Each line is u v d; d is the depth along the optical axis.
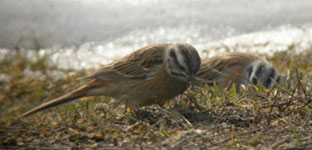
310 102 9.18
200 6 22.47
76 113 10.21
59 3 22.92
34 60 18.16
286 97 9.70
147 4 22.69
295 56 15.20
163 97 10.09
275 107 9.32
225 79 12.73
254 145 7.63
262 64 12.25
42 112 11.70
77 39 20.30
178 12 21.81
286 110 9.18
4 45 20.06
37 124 9.41
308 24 19.89
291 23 20.17
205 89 10.85
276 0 22.67
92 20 21.59
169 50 9.92
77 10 22.25
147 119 9.39
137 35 20.17
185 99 10.14
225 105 9.33
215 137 8.05
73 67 17.50
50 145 8.32
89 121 9.45
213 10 21.89
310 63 14.43
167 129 8.67
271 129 8.31
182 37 19.62
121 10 22.31
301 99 9.43
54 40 20.22
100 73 10.29
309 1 22.31
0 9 22.14
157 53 10.08
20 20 21.45
